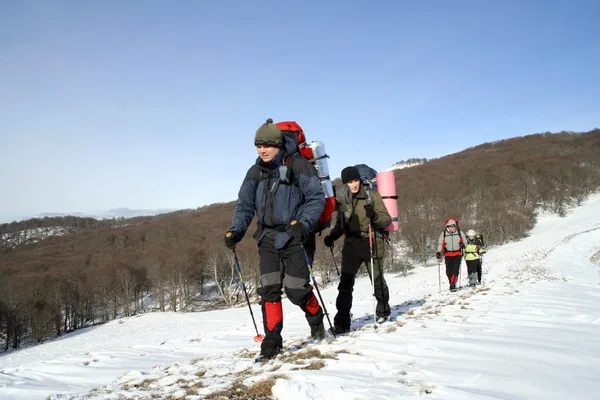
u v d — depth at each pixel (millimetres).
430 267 58156
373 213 5164
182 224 136125
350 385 2613
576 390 2344
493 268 34469
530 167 124688
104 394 3465
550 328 4258
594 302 6352
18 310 54656
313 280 4129
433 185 124812
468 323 4746
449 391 2367
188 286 65312
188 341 7609
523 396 2295
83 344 38844
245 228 4027
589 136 181500
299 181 3898
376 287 5562
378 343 3846
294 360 3508
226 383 3076
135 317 52500
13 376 4953
